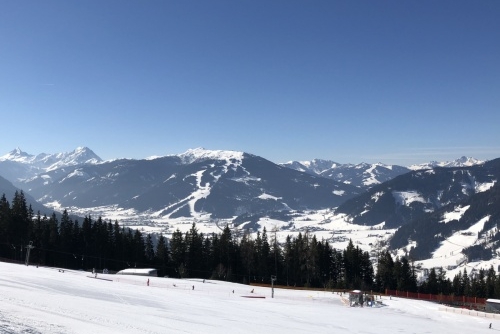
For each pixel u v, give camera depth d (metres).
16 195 124.75
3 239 117.12
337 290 110.56
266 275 135.00
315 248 136.75
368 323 52.81
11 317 22.30
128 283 82.88
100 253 132.62
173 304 49.22
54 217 135.38
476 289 135.88
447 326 57.69
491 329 58.56
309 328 41.09
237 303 61.69
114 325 25.75
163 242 139.25
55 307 30.19
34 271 76.25
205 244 138.25
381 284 137.75
